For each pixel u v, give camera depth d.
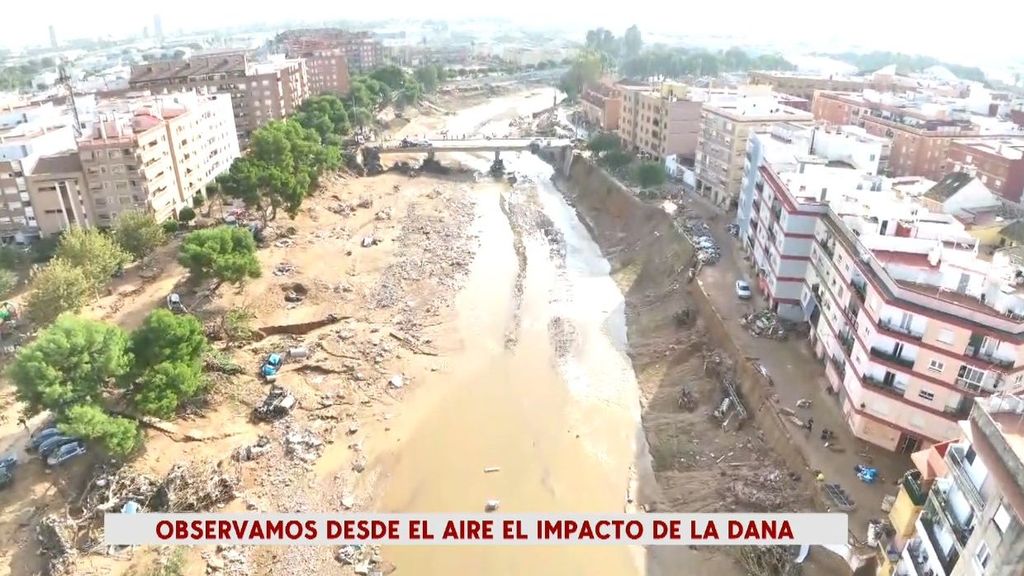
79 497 55.25
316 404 69.62
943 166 115.69
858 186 74.25
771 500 53.53
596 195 131.50
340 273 97.06
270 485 59.47
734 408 64.94
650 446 64.56
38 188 97.00
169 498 54.62
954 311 47.91
